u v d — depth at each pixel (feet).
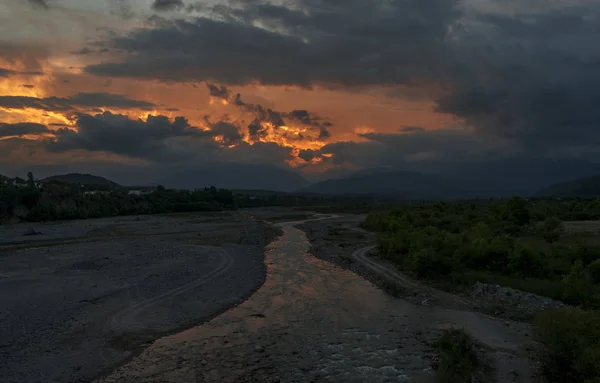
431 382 55.16
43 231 252.62
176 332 75.72
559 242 139.85
